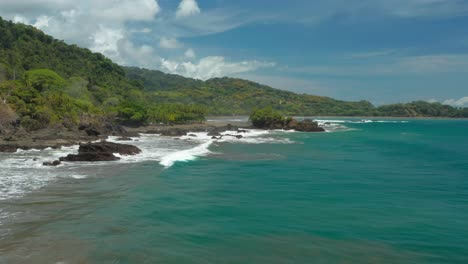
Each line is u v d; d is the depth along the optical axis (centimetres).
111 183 3131
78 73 16100
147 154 5062
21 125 7212
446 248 1856
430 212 2502
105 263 1566
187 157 4903
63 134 7275
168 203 2577
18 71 12738
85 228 1991
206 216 2314
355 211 2502
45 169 3734
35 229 1955
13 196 2636
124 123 11519
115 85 17275
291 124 12219
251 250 1781
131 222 2130
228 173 3850
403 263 1677
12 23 16188
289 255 1733
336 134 10575
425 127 16175
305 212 2456
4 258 1577
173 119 12912
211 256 1695
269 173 3912
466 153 6103
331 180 3594
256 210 2478
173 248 1772
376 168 4388
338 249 1819
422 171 4209
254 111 12850
